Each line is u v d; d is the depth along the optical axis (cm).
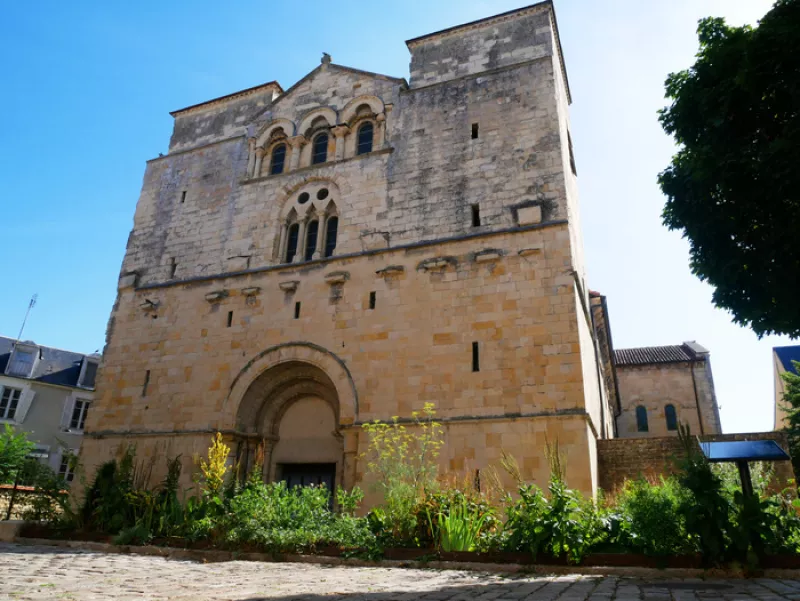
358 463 2106
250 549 1414
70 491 2425
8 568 1049
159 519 1609
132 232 3012
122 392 2617
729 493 1155
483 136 2444
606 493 1911
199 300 2659
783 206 1284
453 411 2050
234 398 2392
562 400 1933
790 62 1219
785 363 5347
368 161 2608
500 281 2166
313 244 2644
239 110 3109
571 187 2555
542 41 2555
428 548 1317
